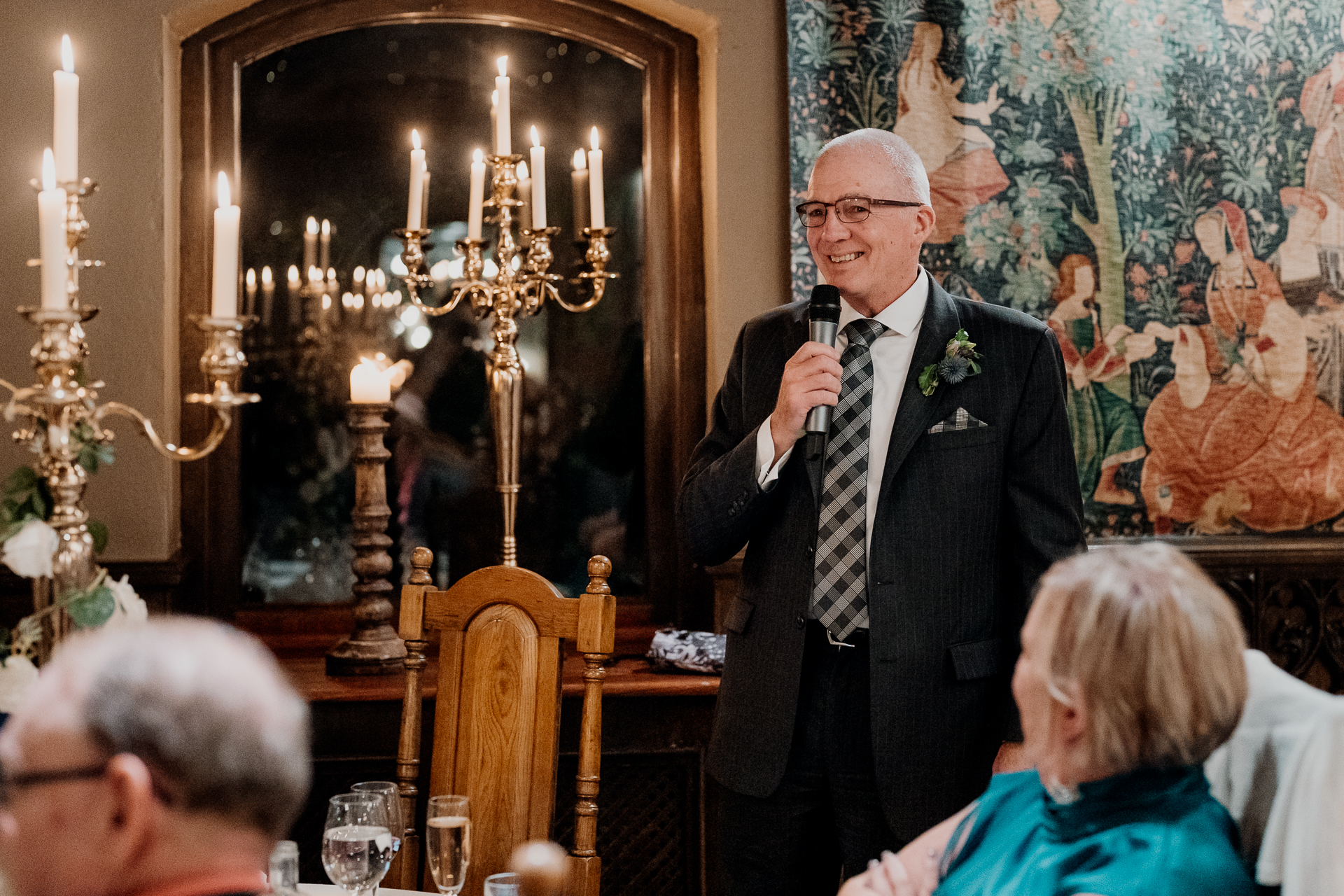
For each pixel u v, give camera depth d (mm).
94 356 3055
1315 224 3387
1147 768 1210
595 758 2150
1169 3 3332
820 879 2131
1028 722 1243
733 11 3270
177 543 3234
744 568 2225
